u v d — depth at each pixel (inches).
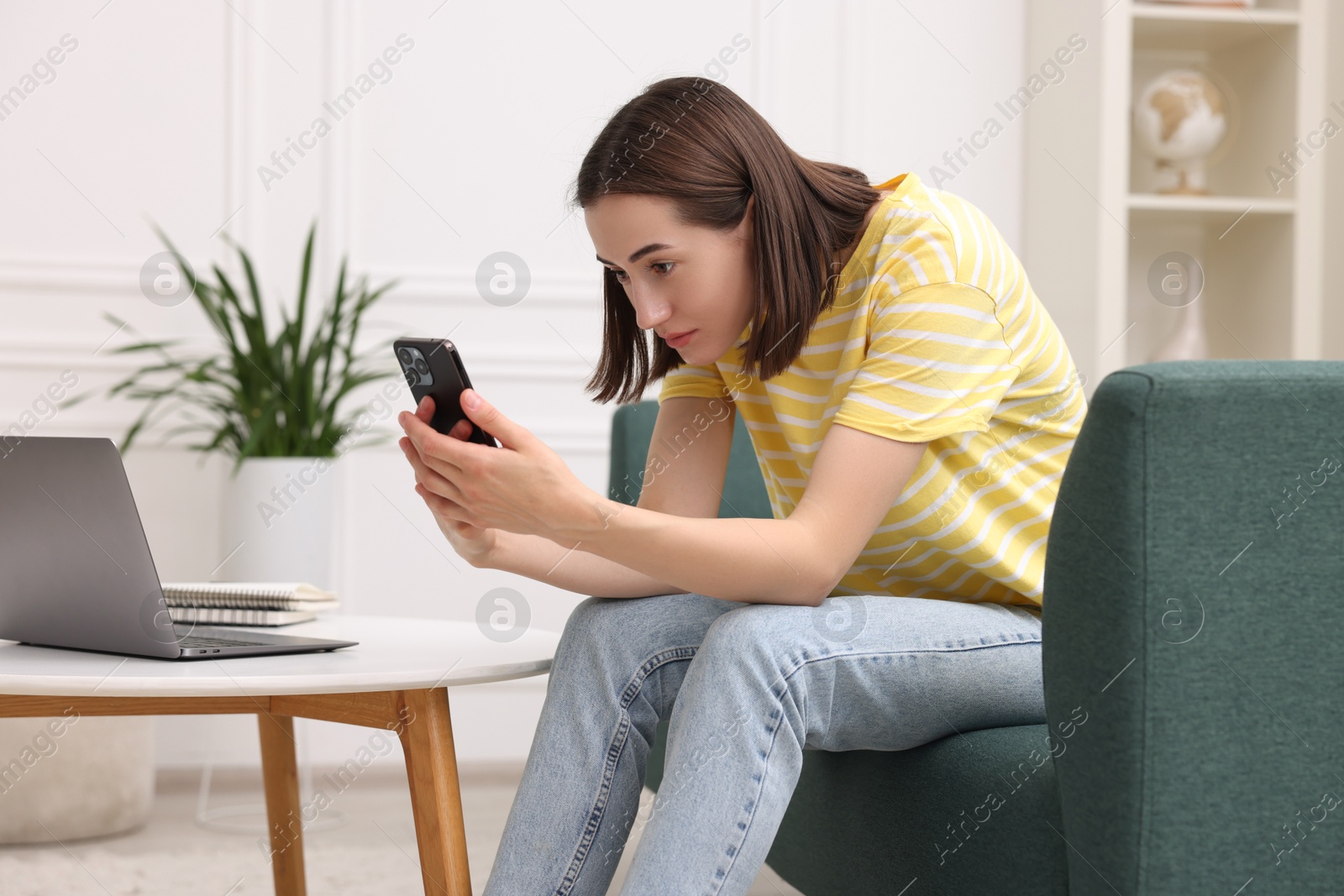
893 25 115.4
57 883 72.7
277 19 106.4
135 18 104.0
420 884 73.4
